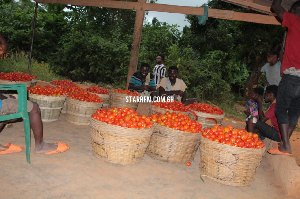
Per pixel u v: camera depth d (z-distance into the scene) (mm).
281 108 3840
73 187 2791
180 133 3771
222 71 14117
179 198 2906
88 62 13422
